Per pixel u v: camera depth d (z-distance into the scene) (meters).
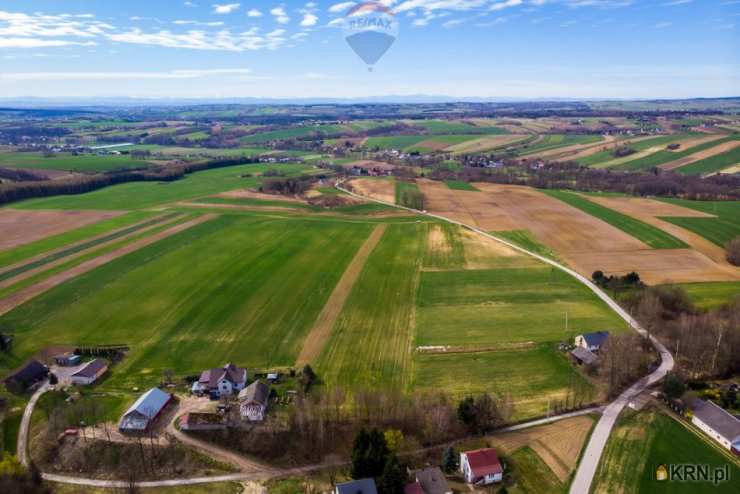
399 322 87.75
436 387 68.88
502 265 114.56
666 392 64.12
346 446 58.06
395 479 49.91
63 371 72.81
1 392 68.12
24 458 57.31
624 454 55.50
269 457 57.06
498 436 59.22
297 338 82.00
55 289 99.81
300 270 112.00
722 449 56.12
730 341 72.94
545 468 53.91
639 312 88.00
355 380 70.31
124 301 95.00
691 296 96.00
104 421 62.12
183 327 85.38
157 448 57.88
